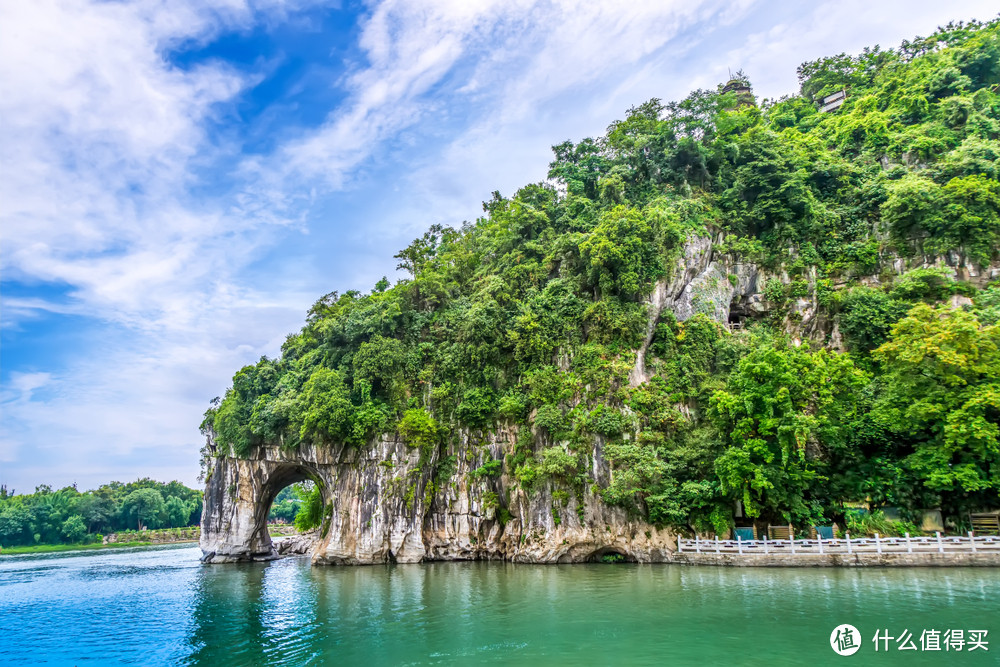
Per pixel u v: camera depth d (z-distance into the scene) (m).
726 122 63.00
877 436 38.00
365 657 20.27
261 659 20.80
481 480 48.38
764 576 31.50
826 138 66.06
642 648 19.66
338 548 49.00
